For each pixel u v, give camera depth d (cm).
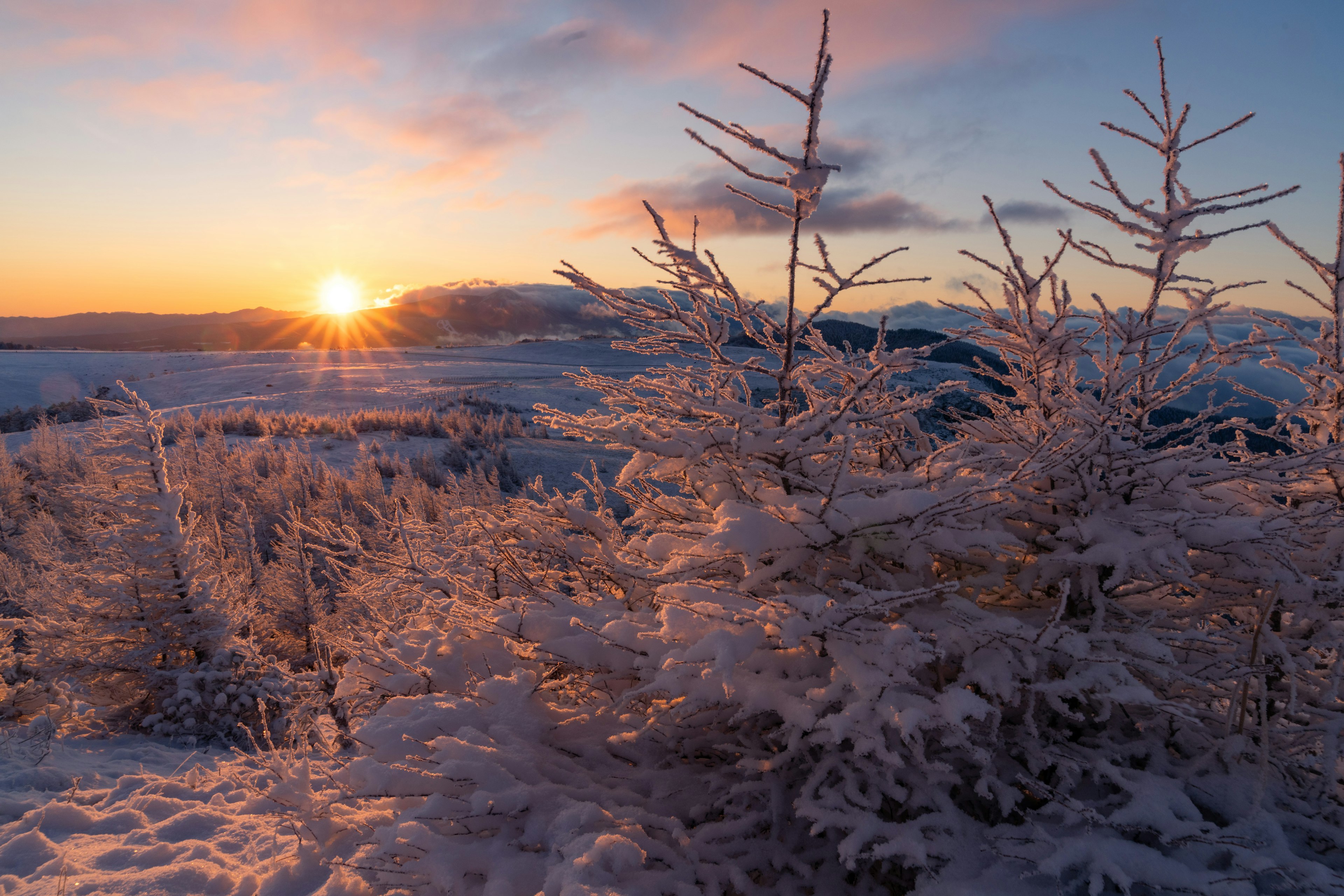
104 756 605
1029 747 295
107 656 898
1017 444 370
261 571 1855
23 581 1872
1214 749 299
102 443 993
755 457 340
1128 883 225
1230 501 353
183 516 1894
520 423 9162
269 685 886
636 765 345
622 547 421
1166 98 324
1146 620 311
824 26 270
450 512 597
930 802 277
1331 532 328
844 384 349
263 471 5578
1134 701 256
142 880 308
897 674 256
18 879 313
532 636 365
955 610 305
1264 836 254
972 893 239
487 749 309
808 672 296
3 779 457
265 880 293
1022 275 321
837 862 293
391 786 289
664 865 273
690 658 261
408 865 254
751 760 305
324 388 15112
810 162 287
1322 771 298
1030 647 282
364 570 536
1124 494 339
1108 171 332
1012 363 370
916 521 290
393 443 8112
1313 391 363
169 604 946
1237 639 329
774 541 292
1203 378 345
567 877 239
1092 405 329
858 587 284
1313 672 324
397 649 418
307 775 320
